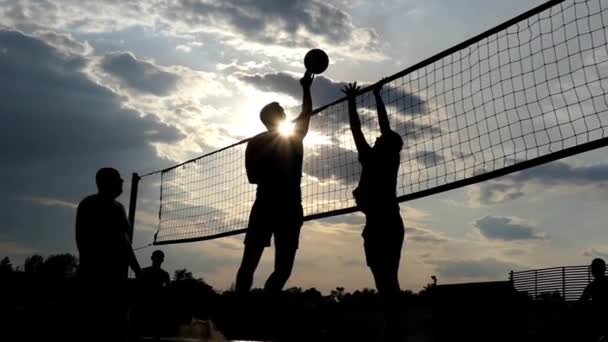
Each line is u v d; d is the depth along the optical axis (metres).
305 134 6.61
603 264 8.86
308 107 6.67
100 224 5.65
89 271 5.57
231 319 6.23
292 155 6.46
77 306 5.52
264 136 6.52
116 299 5.61
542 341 10.98
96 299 5.52
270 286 6.25
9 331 5.88
